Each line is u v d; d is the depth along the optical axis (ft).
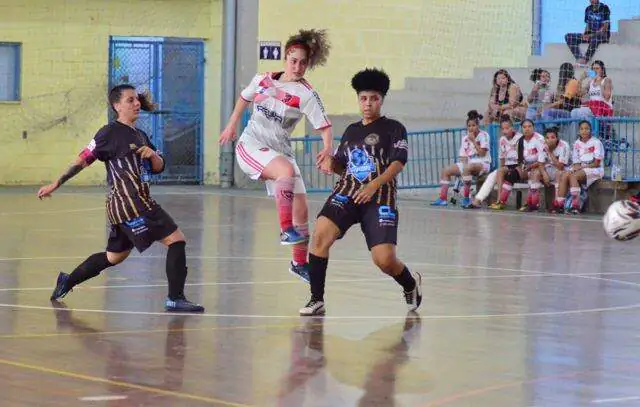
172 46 102.53
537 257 54.85
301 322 36.27
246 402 25.90
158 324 35.45
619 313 38.96
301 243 41.70
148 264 49.37
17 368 29.01
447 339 33.73
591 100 87.04
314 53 41.06
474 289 44.01
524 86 96.73
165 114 102.68
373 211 37.32
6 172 99.45
